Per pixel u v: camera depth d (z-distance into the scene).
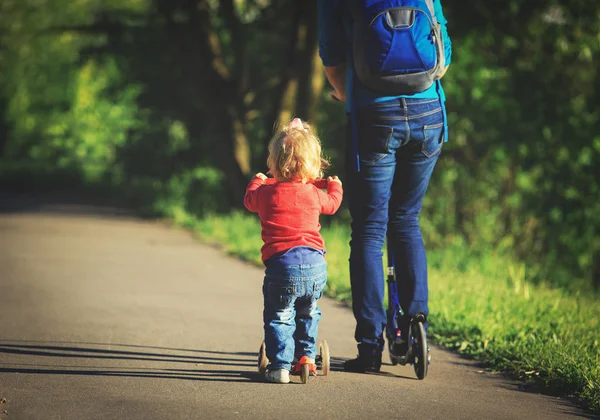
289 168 16.33
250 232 51.12
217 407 14.27
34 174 144.12
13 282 30.84
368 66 16.56
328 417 13.87
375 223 17.42
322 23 17.38
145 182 97.31
